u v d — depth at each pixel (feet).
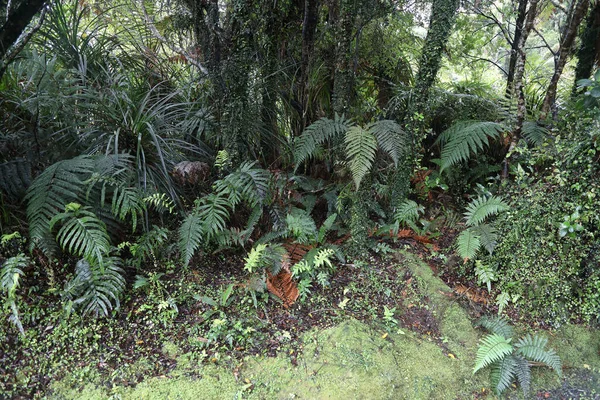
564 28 14.71
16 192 9.01
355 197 10.94
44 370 7.42
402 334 9.45
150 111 11.20
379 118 12.44
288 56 12.04
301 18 11.35
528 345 9.30
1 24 8.27
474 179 13.15
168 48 14.78
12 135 9.39
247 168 10.17
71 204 8.19
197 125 11.71
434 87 13.14
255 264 9.51
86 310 8.14
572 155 9.98
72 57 11.98
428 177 12.82
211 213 9.70
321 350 8.70
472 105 13.43
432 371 8.80
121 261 9.09
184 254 9.24
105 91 11.02
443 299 10.46
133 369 7.80
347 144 10.88
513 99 12.85
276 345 8.77
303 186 11.80
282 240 10.99
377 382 8.18
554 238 10.43
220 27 10.58
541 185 10.54
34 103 9.80
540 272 10.50
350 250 11.20
